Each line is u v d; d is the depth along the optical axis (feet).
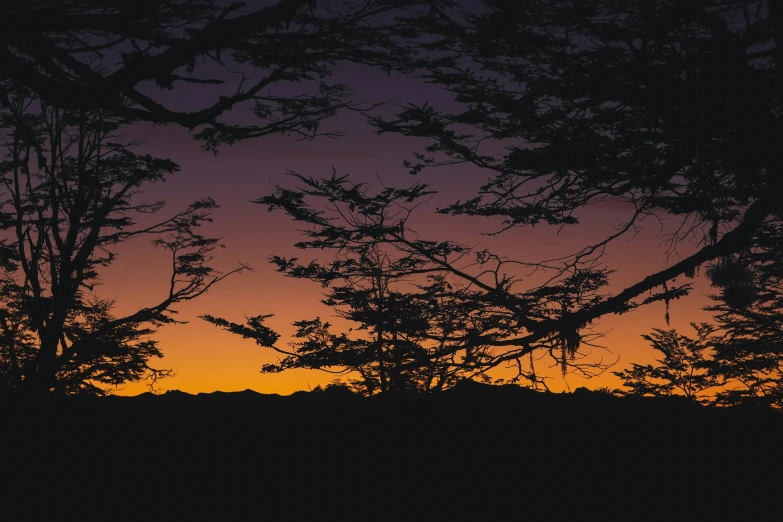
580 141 36.40
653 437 57.06
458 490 49.26
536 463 52.19
